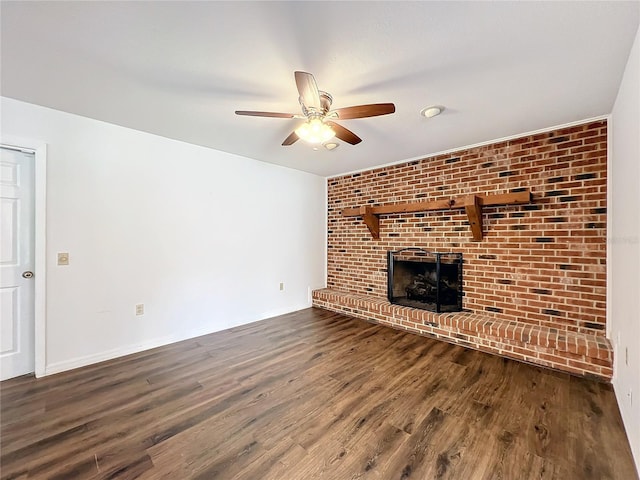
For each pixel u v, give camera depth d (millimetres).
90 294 2625
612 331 2332
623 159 1936
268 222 4102
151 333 3004
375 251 4266
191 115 2510
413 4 1311
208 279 3457
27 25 1448
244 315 3822
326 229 4992
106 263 2713
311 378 2363
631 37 1507
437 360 2697
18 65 1803
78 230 2555
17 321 2369
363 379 2348
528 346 2639
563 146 2703
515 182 2979
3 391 2145
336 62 1745
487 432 1717
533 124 2664
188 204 3273
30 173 2410
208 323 3457
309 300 4711
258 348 2986
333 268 4887
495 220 3117
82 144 2566
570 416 1859
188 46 1618
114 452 1556
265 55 1690
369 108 1844
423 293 3752
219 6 1324
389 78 1911
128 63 1782
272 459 1517
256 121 2629
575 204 2646
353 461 1504
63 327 2482
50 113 2406
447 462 1495
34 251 2430
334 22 1424
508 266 3037
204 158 3398
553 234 2764
